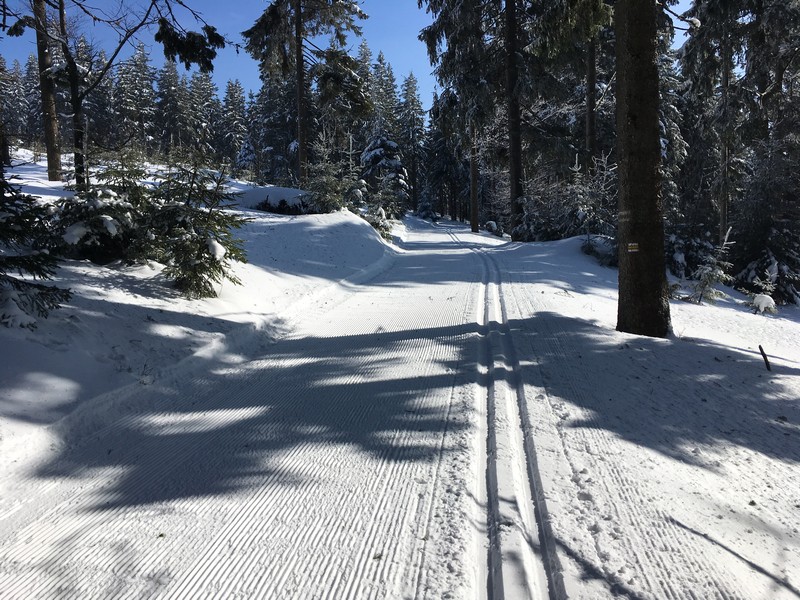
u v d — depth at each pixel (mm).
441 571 2371
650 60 6984
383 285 10930
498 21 22328
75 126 7758
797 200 20156
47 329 4629
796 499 3043
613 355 5746
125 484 3193
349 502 2953
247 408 4395
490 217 52750
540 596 2223
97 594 2250
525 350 5945
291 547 2562
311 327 7344
